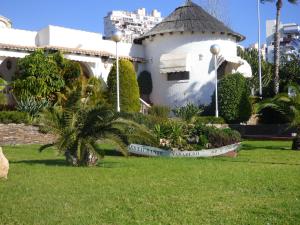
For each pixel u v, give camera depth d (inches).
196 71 1614.2
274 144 1131.3
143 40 1721.2
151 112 1280.8
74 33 1471.5
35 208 314.0
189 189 398.6
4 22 1598.2
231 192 386.3
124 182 434.0
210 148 788.0
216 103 1397.6
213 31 1617.9
